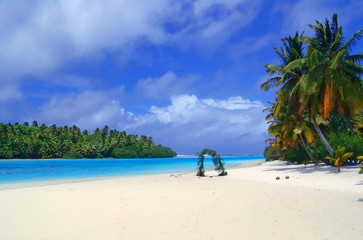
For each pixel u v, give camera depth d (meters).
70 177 25.44
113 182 18.67
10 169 41.78
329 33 21.14
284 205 8.99
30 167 48.16
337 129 29.80
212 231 6.17
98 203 9.91
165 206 9.23
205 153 24.25
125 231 6.27
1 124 104.31
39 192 13.07
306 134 24.47
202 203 9.72
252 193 11.92
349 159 21.53
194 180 19.56
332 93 19.47
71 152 113.75
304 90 19.98
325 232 5.91
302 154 30.19
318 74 19.19
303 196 10.69
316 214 7.59
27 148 102.50
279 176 19.09
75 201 10.37
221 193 12.16
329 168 20.52
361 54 19.39
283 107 30.77
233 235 5.83
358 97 18.73
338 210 8.02
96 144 124.75
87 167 47.75
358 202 9.14
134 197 11.24
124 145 138.38
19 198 11.16
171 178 21.86
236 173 24.98
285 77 24.02
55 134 116.38
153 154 149.88
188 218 7.46
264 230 6.17
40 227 6.68
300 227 6.34
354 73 19.78
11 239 5.73
